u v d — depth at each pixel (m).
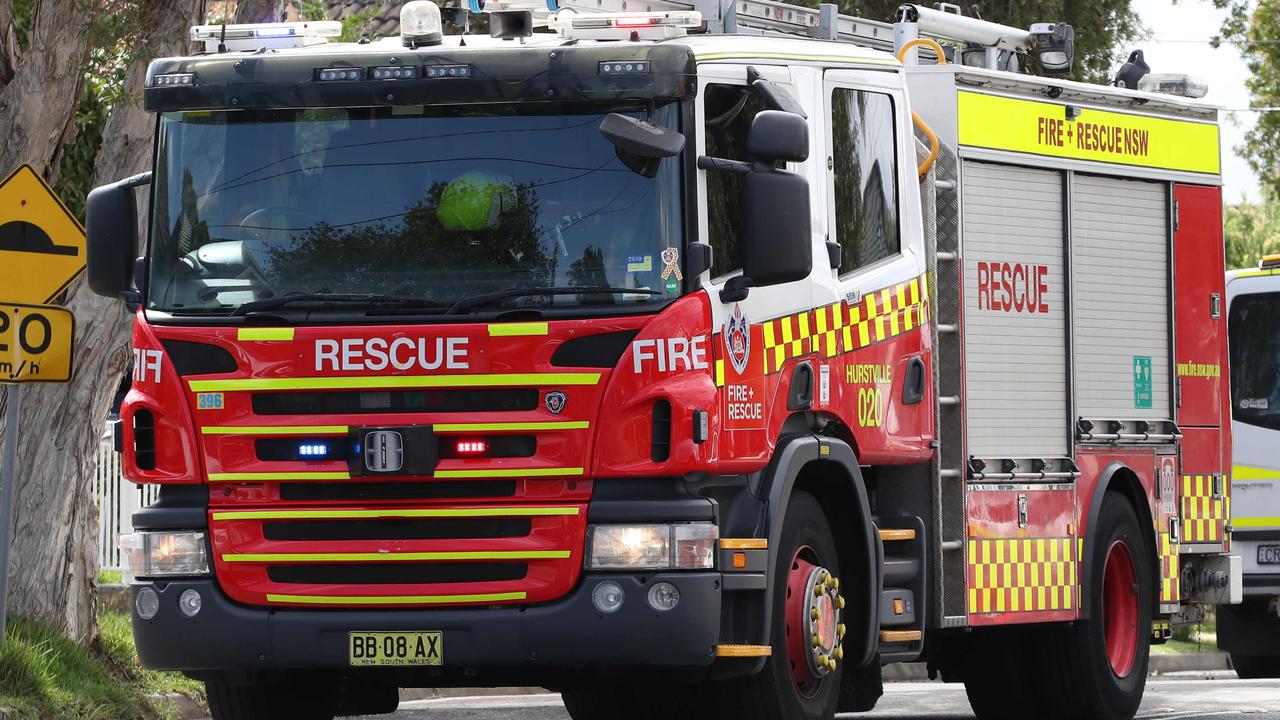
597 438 19.48
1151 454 29.77
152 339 20.44
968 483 25.81
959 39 29.78
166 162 20.84
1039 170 27.70
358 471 19.70
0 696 26.08
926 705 35.31
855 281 23.02
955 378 25.81
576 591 19.58
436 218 20.06
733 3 25.19
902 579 24.41
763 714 21.23
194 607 20.20
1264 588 43.53
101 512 41.72
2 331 25.88
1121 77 30.80
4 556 26.22
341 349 19.78
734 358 20.31
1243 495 44.09
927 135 25.73
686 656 19.52
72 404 30.62
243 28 22.23
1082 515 28.12
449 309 19.75
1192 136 30.81
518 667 20.03
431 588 19.73
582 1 23.91
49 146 30.98
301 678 22.00
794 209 19.67
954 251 25.97
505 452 19.62
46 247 26.06
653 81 19.72
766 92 21.03
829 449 21.92
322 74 20.22
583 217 19.83
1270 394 44.06
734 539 20.23
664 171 19.80
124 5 30.83
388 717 31.27
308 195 20.39
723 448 19.98
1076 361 28.12
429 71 20.00
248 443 20.06
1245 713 31.02
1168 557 30.19
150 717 29.12
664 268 19.67
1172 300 30.19
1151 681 42.84
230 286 20.39
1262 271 44.72
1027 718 29.52
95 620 31.19
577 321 19.53
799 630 21.62
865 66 23.75
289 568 20.08
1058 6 62.69
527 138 20.03
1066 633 28.38
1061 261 28.05
